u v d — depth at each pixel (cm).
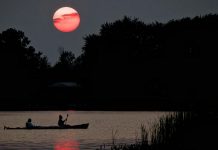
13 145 9712
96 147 9200
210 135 8412
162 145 7044
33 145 9681
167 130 7494
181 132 8356
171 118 8294
